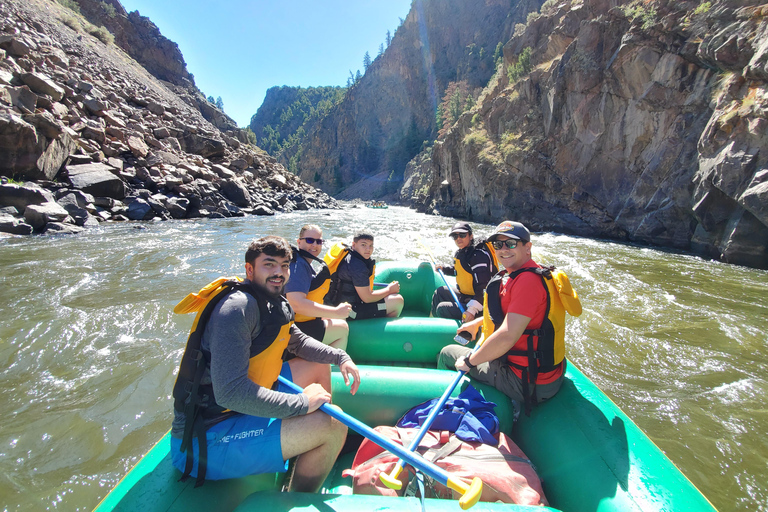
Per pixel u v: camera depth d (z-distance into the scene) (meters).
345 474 1.62
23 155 10.05
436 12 85.31
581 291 6.20
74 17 34.19
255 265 1.49
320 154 114.06
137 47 46.78
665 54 12.44
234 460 1.41
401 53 91.56
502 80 26.75
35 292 5.12
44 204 9.76
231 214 16.56
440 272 3.96
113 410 2.76
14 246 7.64
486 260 3.21
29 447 2.36
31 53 15.57
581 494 1.49
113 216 12.01
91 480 2.12
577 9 19.92
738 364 3.67
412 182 56.72
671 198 11.98
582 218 15.97
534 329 1.88
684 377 3.43
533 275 1.86
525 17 58.28
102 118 15.35
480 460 1.59
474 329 2.49
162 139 18.72
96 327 4.13
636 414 2.88
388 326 3.05
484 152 22.08
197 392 1.40
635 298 5.80
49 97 13.08
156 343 3.82
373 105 98.50
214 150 21.70
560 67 16.72
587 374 3.49
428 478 1.53
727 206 9.57
